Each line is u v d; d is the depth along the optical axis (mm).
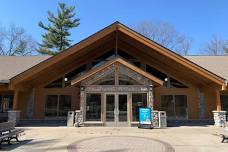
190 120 19125
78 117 16656
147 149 9016
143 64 20016
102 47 20125
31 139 11281
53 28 41062
